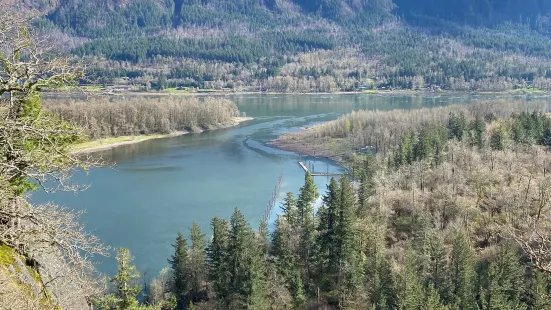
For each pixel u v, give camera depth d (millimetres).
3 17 23891
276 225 91000
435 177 106062
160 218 103875
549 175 97062
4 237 22234
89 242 29969
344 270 72000
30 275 22375
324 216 81812
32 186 27844
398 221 91875
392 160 131250
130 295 49156
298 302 70438
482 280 63312
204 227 99000
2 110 25297
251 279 64625
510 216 83250
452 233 79688
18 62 24703
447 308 54656
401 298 59000
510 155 116312
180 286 72250
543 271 21031
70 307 23891
